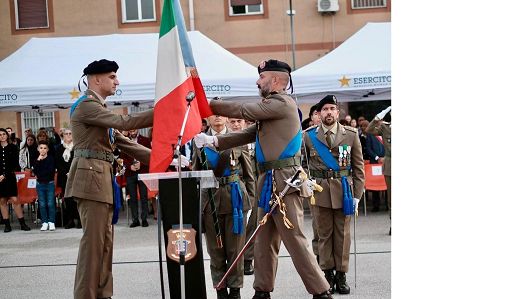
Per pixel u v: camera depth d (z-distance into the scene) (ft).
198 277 15.69
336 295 20.99
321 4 62.69
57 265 28.22
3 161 39.83
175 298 15.76
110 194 18.10
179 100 15.70
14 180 40.09
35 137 47.78
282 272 25.03
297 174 17.08
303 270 17.16
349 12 63.36
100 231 17.92
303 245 17.17
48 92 41.14
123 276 25.23
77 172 17.84
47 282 24.77
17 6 63.98
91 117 17.60
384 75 41.06
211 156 20.26
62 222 41.88
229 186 20.29
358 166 21.63
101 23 63.87
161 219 15.75
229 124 23.08
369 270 24.72
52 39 45.32
